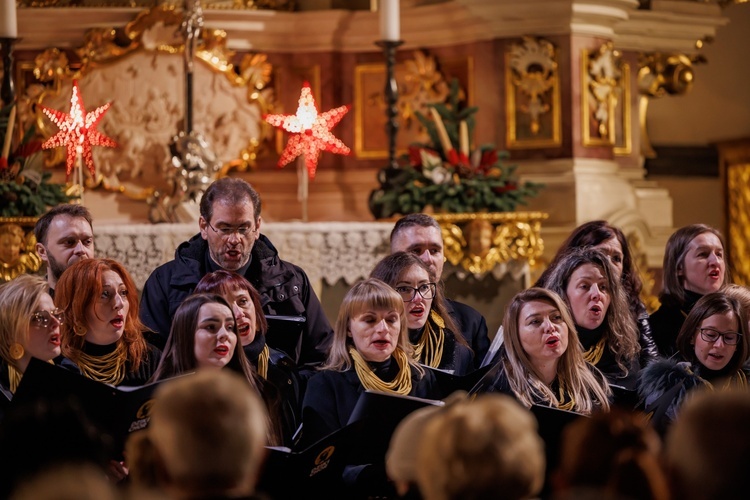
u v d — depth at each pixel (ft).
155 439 9.11
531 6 31.81
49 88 32.65
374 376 17.38
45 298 16.53
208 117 33.37
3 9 28.81
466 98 33.14
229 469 8.79
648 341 20.94
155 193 29.55
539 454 8.57
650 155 37.81
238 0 34.06
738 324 19.13
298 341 19.33
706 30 36.60
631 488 8.85
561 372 17.52
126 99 32.65
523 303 17.46
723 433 8.15
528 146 32.27
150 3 33.06
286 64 34.60
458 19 32.91
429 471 8.53
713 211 42.91
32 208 27.43
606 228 21.72
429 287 19.25
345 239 27.12
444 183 28.81
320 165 34.53
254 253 19.95
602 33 32.42
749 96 42.86
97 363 17.30
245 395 9.04
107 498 7.69
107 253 26.03
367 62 34.68
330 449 15.11
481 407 8.63
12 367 16.38
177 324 16.43
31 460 9.54
